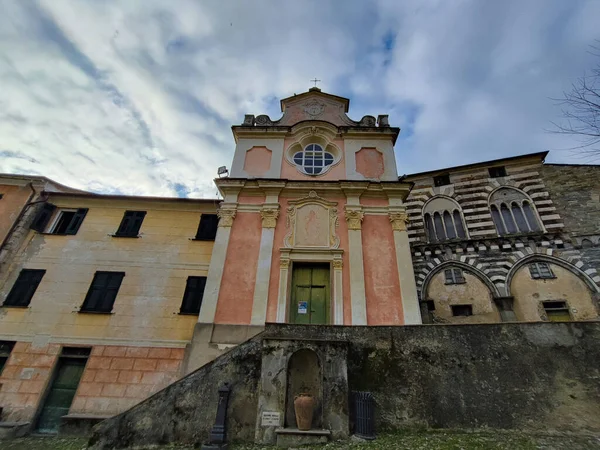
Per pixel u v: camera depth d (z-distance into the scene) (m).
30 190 15.76
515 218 17.34
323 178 14.88
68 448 8.91
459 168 19.39
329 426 6.94
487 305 15.38
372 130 16.05
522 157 18.39
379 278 12.17
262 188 14.13
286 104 18.08
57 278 13.84
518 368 7.46
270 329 8.31
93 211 15.78
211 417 7.35
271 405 7.21
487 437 6.57
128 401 11.38
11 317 12.90
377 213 13.73
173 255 14.60
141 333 12.74
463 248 16.95
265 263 12.44
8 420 10.88
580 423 6.74
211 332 10.94
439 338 8.01
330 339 8.09
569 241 15.50
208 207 15.98
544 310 14.47
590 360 7.33
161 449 6.96
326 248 12.75
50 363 12.05
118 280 13.91
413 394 7.44
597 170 16.69
